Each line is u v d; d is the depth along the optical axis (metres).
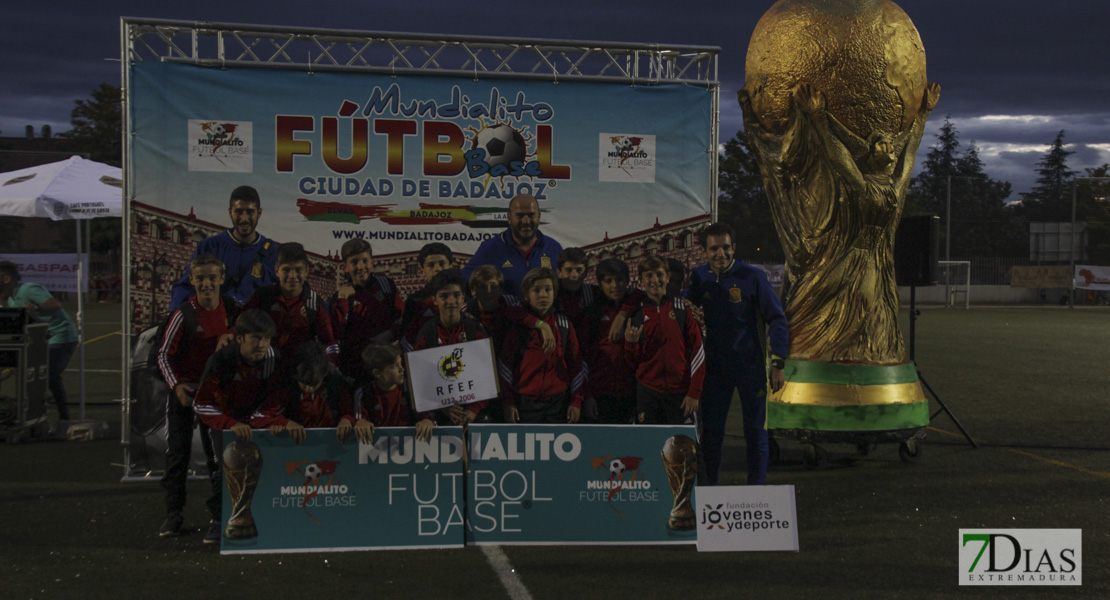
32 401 7.66
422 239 6.36
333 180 6.27
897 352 6.89
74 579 4.08
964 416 9.09
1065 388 11.20
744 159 37.56
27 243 35.75
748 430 5.43
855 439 6.54
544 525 4.67
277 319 4.88
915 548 4.61
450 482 4.66
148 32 6.11
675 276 5.64
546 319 5.03
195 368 4.70
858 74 6.58
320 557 4.45
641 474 4.72
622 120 6.54
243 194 5.96
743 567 4.29
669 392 5.12
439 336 4.82
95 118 43.56
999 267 37.81
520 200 6.07
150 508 5.41
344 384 4.67
